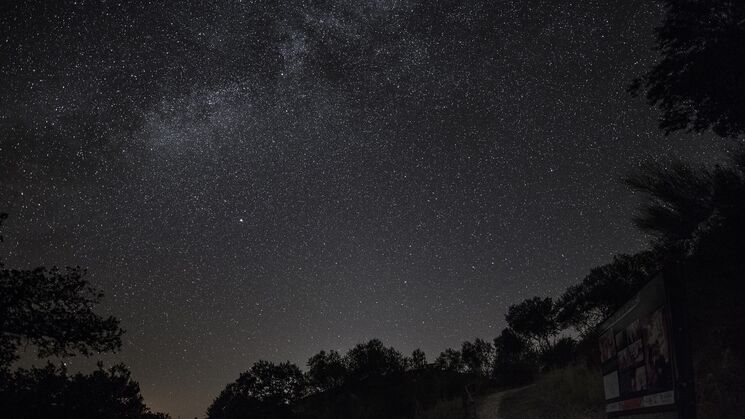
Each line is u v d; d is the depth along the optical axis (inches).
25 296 379.6
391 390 957.2
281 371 962.7
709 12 418.0
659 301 181.2
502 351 1196.5
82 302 404.2
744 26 398.9
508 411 585.9
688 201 478.0
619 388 230.2
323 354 1099.3
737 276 407.8
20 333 381.4
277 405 880.3
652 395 190.1
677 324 170.6
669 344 172.9
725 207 432.1
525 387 757.9
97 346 403.2
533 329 1194.0
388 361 1115.9
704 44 421.7
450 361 1201.4
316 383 1029.8
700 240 462.6
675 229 492.4
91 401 487.2
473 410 669.3
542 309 1203.9
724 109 410.6
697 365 334.0
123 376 652.7
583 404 486.3
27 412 428.5
